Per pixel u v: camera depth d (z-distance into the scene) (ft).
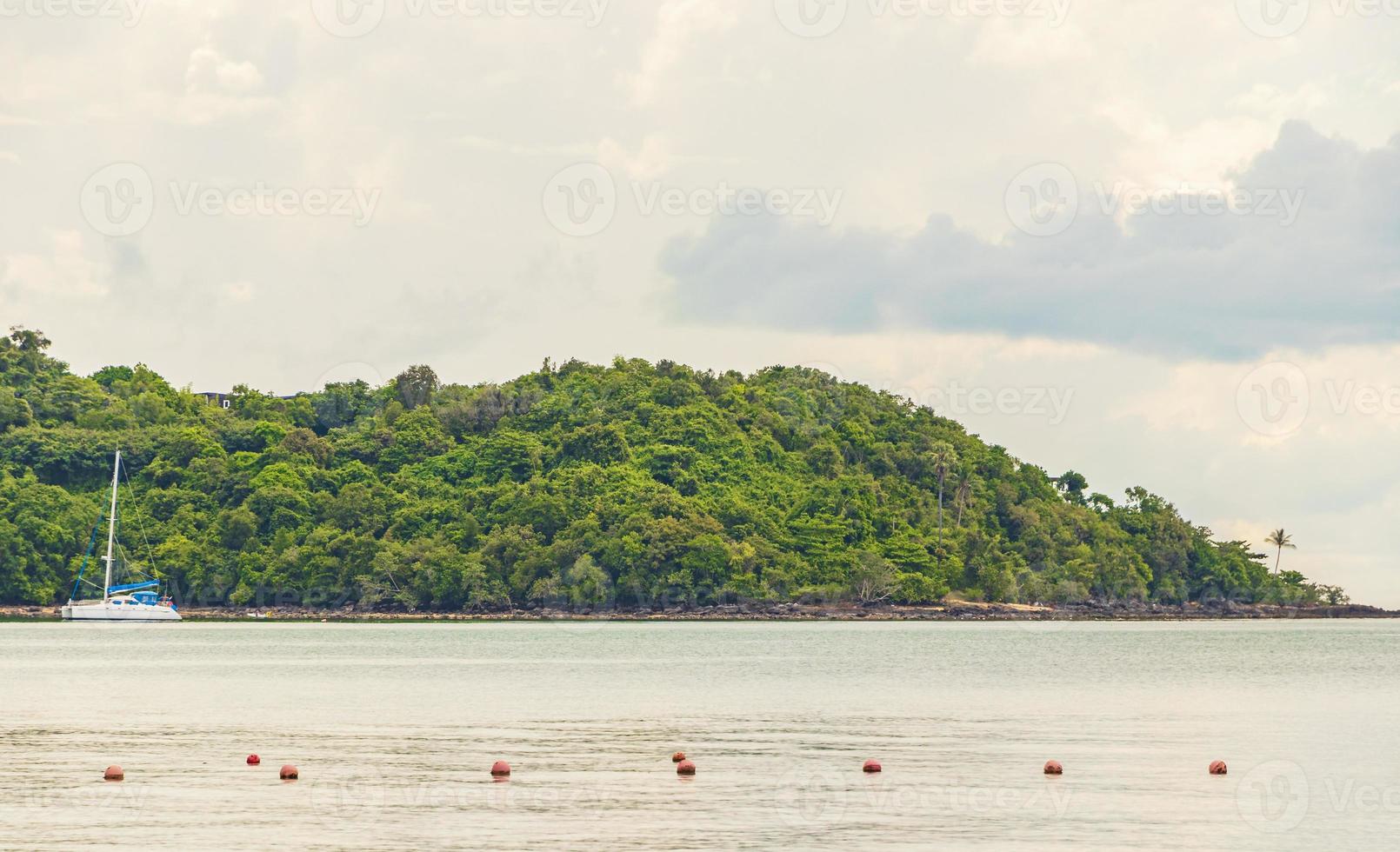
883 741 203.00
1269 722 232.73
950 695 283.79
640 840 134.62
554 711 244.22
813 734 211.20
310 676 325.62
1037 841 135.54
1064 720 233.35
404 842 133.18
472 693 281.54
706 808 149.79
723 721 229.66
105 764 176.96
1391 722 232.94
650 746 196.13
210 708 248.52
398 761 180.96
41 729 215.10
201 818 142.82
